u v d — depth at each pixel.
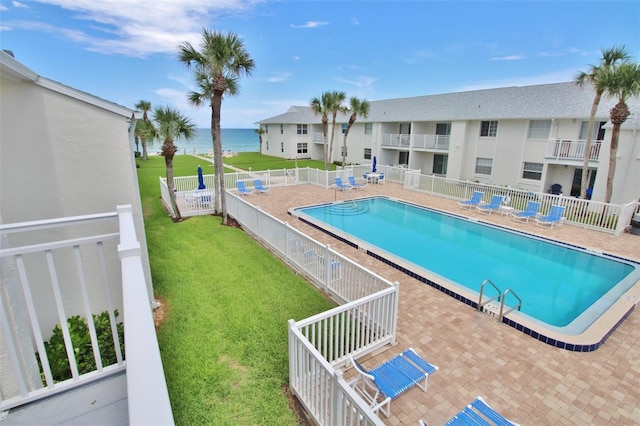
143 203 17.78
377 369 5.14
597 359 6.05
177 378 5.29
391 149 32.66
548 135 21.19
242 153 51.47
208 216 15.36
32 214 5.69
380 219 16.23
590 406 4.99
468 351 6.20
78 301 6.16
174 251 10.84
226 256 10.47
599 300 8.62
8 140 5.37
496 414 4.39
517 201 16.25
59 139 5.68
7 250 2.61
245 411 4.74
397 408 4.89
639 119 16.38
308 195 20.27
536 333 6.60
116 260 6.35
